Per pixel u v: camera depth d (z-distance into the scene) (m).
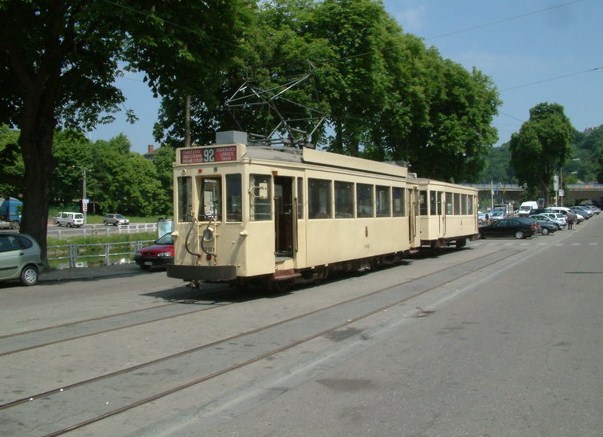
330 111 30.73
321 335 9.72
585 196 126.81
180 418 5.78
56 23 19.12
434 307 12.62
